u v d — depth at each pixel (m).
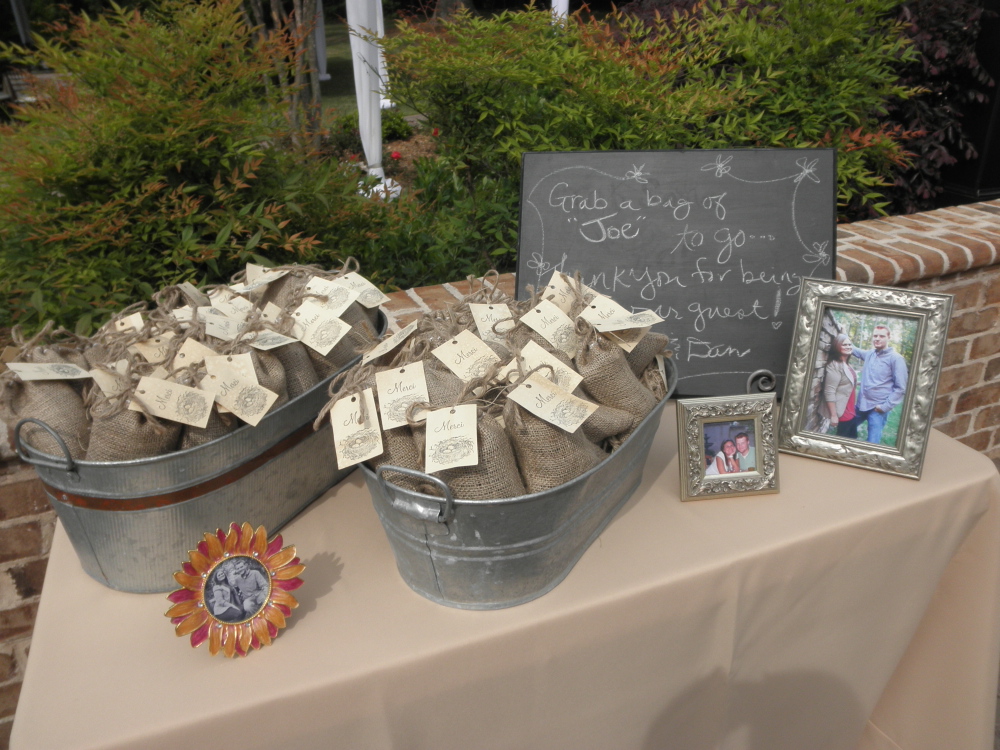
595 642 1.20
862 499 1.45
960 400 3.07
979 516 1.55
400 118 7.39
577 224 1.97
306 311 1.35
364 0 4.16
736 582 1.29
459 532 1.07
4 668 2.07
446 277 3.36
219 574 1.12
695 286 1.93
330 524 1.39
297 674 1.05
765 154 1.90
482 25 3.67
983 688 1.63
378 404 1.12
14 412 1.15
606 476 1.20
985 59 4.46
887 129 4.37
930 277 2.65
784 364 1.92
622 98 3.18
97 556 1.20
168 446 1.14
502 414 1.12
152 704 1.00
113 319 1.36
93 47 2.60
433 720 1.13
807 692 1.52
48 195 2.45
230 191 2.74
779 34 3.54
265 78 2.85
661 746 1.38
